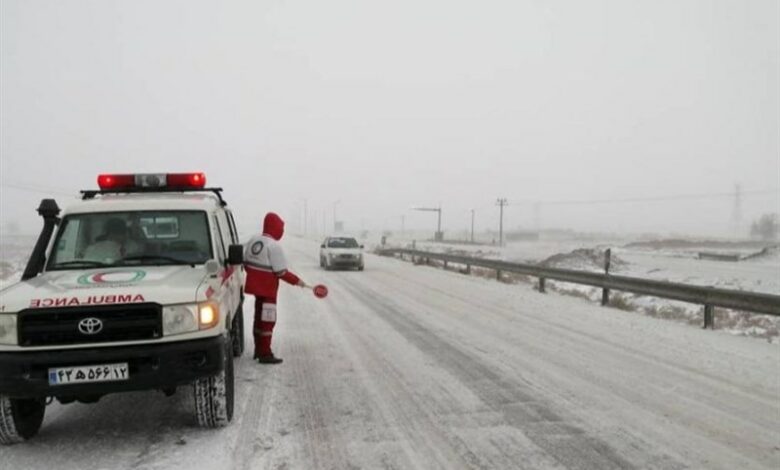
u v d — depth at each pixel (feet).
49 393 14.62
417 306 43.19
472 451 15.33
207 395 16.51
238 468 14.19
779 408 18.98
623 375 23.15
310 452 15.23
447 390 21.02
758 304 30.63
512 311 40.68
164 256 19.10
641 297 52.13
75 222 19.34
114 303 14.96
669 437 16.38
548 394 20.53
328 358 26.13
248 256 25.23
